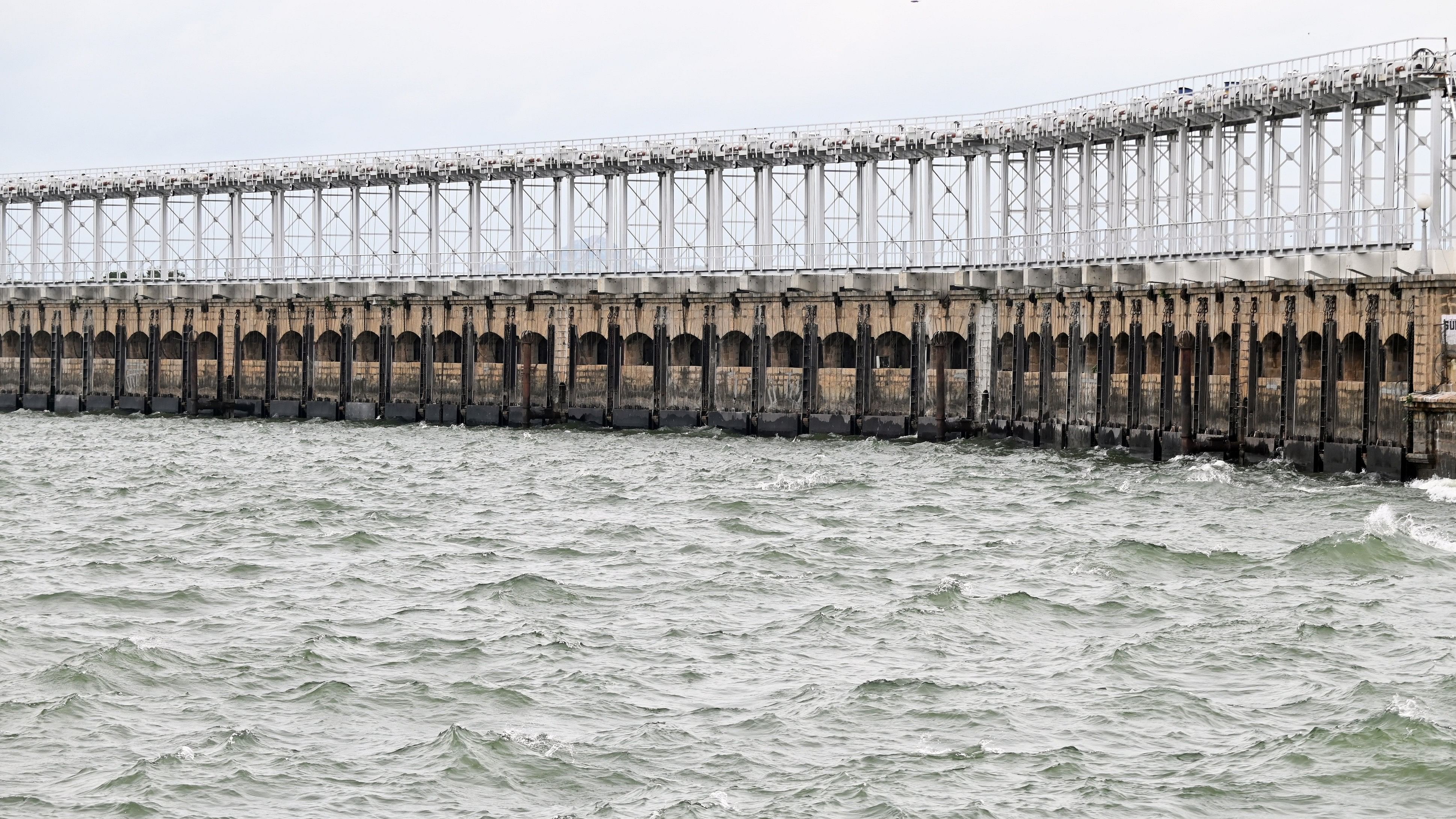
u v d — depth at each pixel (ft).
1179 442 296.51
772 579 181.98
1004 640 154.30
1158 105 327.26
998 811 113.50
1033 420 338.13
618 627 159.74
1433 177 270.67
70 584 181.37
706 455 323.16
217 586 180.14
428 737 128.06
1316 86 291.99
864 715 131.54
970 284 350.43
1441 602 166.71
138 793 117.29
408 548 205.87
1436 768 119.24
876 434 361.51
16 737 128.16
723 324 382.22
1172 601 168.35
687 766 121.80
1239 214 331.57
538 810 115.24
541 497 256.11
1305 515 223.92
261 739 127.85
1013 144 369.50
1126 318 313.94
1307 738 125.18
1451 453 242.78
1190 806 114.52
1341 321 264.52
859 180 404.36
